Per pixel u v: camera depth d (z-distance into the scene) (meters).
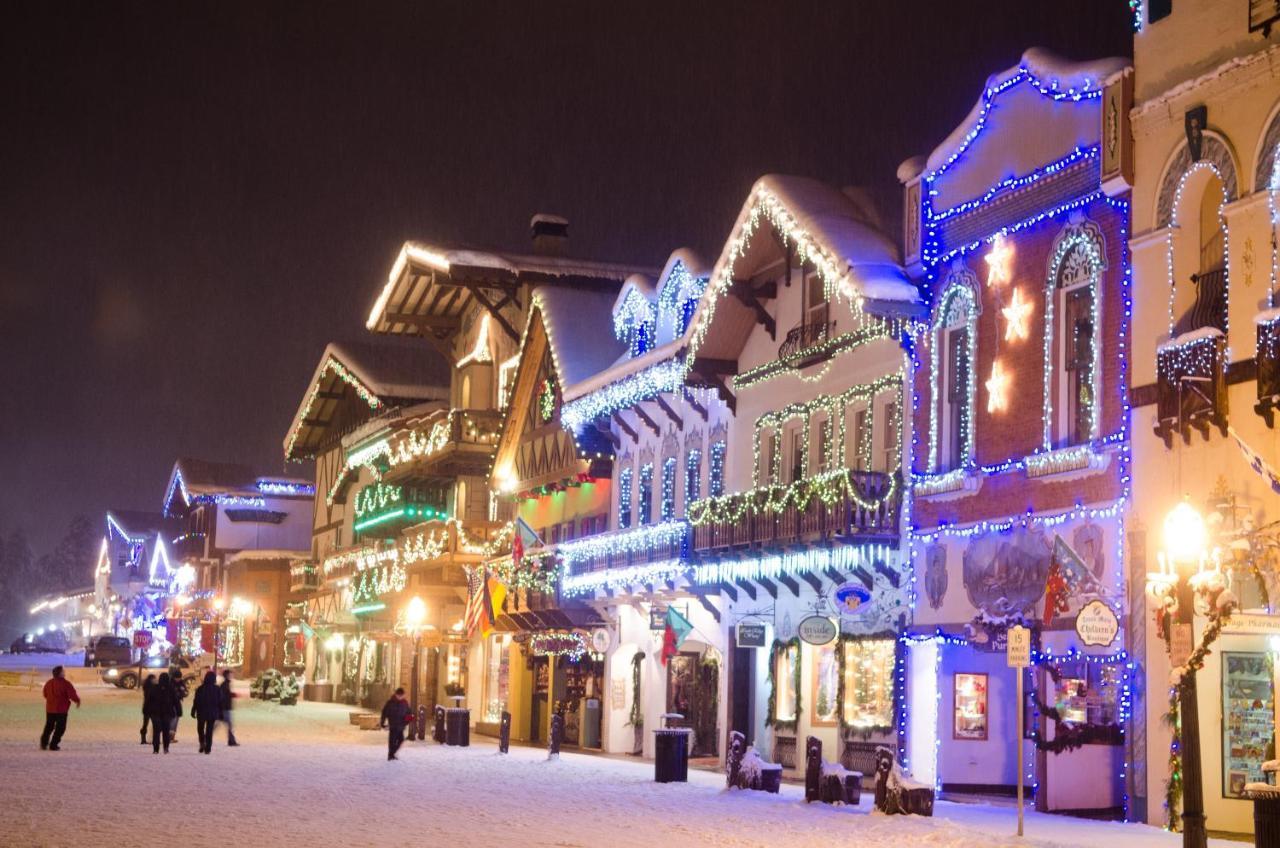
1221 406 20.67
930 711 27.44
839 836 19.64
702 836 19.53
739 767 26.95
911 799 21.80
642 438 41.31
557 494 48.16
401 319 58.00
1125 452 22.58
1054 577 22.72
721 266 34.16
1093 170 23.73
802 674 31.77
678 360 36.19
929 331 28.06
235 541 100.38
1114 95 23.09
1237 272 20.78
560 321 45.38
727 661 34.66
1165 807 21.05
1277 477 19.73
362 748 38.06
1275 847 15.11
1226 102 21.19
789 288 33.69
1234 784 20.41
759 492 32.00
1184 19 22.08
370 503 65.44
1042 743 23.41
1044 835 19.64
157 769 29.47
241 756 34.00
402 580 58.47
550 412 46.56
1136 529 22.09
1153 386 22.09
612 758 37.06
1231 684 20.62
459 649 55.31
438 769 31.33
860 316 30.59
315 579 80.25
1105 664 23.19
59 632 193.38
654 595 37.09
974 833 19.72
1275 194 20.22
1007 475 25.52
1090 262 23.89
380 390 66.00
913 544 28.08
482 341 54.59
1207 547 19.20
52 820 19.84
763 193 31.50
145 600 124.06
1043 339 24.88
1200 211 21.98
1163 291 22.11
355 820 20.62
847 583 30.27
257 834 18.67
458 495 56.59
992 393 26.03
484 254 50.19
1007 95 26.08
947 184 27.77
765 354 34.75
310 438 82.06
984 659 27.48
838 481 28.80
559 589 42.72
